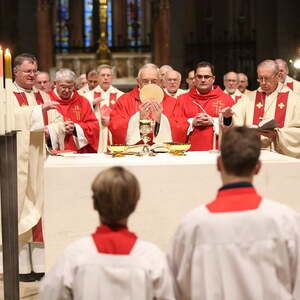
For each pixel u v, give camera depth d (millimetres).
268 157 16297
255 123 22812
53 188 15125
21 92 21234
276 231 9469
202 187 15414
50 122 21312
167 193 15344
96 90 31062
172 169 15281
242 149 9531
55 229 15219
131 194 9172
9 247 14234
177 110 22609
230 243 9453
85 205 15195
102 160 16062
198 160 15984
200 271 9562
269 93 23031
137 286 9156
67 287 9266
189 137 22469
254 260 9438
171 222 15414
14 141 14203
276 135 21703
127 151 18375
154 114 20078
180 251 9758
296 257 9555
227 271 9461
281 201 15656
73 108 24344
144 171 15203
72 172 15078
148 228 15383
